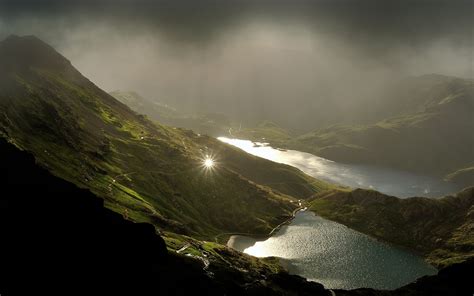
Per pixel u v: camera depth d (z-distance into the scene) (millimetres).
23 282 102812
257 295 163875
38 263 111438
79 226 132500
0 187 128500
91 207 141625
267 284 180000
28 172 140125
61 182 143125
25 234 118000
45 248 117625
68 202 137125
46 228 124125
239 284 172250
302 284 187750
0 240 111625
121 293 120062
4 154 140500
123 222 145500
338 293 183375
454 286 182375
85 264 120812
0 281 99438
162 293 131625
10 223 118438
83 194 143375
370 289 189875
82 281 114500
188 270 158875
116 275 125500
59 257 117812
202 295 143750
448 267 194500
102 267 124062
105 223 140125
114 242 136500
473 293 175500
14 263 107500
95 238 132250
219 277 171000
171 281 140750
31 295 100000
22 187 132750
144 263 139625
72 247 123938
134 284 127062
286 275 195375
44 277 108000
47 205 131500
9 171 136000
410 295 176750
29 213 125375
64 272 113875
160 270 142750
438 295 174750
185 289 141125
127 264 132875
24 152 146875
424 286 184875
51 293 104312
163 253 153250
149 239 149500
